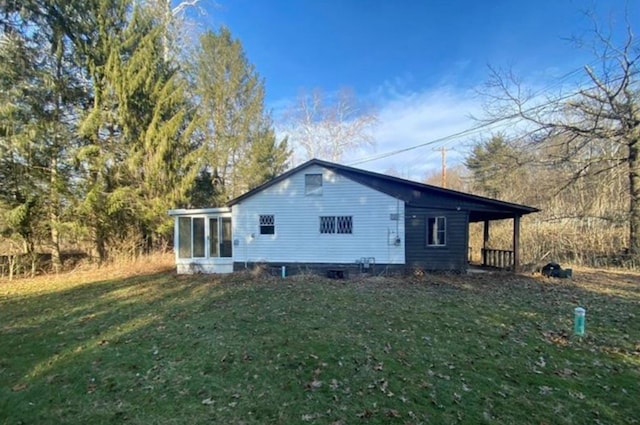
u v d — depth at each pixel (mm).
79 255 16781
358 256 13516
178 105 17547
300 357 4930
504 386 4027
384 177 13281
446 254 13117
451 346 5324
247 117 24688
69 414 3541
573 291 9648
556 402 3670
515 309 7629
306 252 13875
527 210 13148
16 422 3406
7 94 13031
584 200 17453
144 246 17797
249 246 14281
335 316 7117
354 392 3916
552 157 16203
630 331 6023
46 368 4734
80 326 6797
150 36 16406
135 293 10180
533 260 15727
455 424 3268
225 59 23844
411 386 4035
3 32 13203
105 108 15695
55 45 14477
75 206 14930
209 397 3855
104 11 15453
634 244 14383
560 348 5246
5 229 13469
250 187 25297
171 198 16875
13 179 13828
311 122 32812
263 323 6648
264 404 3688
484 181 25766
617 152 15430
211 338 5805
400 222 13328
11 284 12461
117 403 3752
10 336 6219
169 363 4828
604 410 3516
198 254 14625
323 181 13797
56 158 14844
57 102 14883
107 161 15914
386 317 7016
